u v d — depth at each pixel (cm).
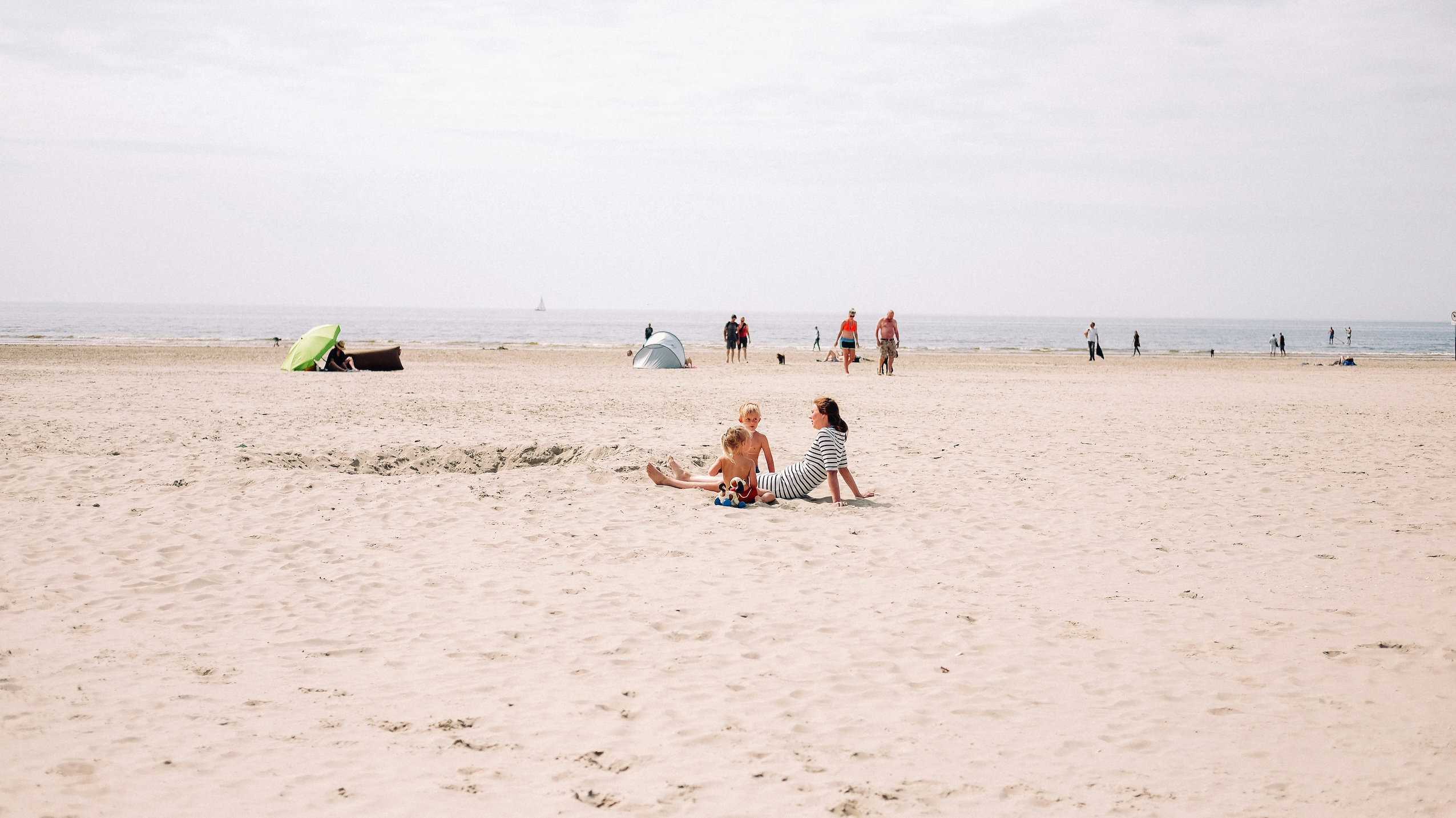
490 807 327
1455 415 1770
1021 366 3694
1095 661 478
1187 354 5788
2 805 321
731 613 559
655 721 403
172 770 353
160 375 2442
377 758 366
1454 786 342
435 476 995
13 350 3584
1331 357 5281
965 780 350
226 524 768
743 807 327
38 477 927
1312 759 366
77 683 440
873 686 444
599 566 663
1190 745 380
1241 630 523
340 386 2161
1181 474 1045
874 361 3978
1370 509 855
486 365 3338
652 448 1155
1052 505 875
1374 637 508
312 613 555
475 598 588
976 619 547
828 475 877
